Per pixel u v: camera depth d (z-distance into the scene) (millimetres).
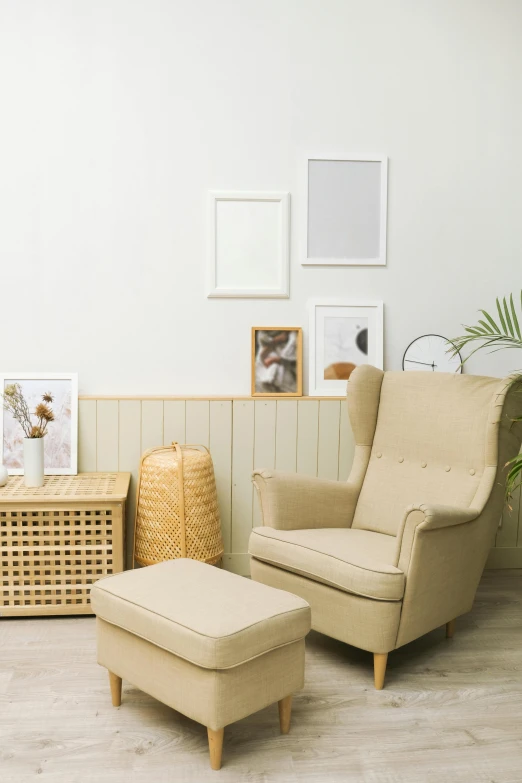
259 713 2148
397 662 2480
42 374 3121
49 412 2967
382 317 3283
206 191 3186
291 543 2449
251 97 3182
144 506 2943
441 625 2582
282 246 3219
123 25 3102
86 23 3084
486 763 1910
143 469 2959
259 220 3207
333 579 2303
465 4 3246
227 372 3254
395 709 2172
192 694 1859
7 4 3045
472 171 3307
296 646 2010
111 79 3111
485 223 3330
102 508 2760
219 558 3076
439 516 2244
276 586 2523
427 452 2750
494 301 3361
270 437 3234
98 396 3166
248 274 3225
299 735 2031
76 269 3150
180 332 3219
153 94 3137
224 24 3146
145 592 2045
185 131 3160
